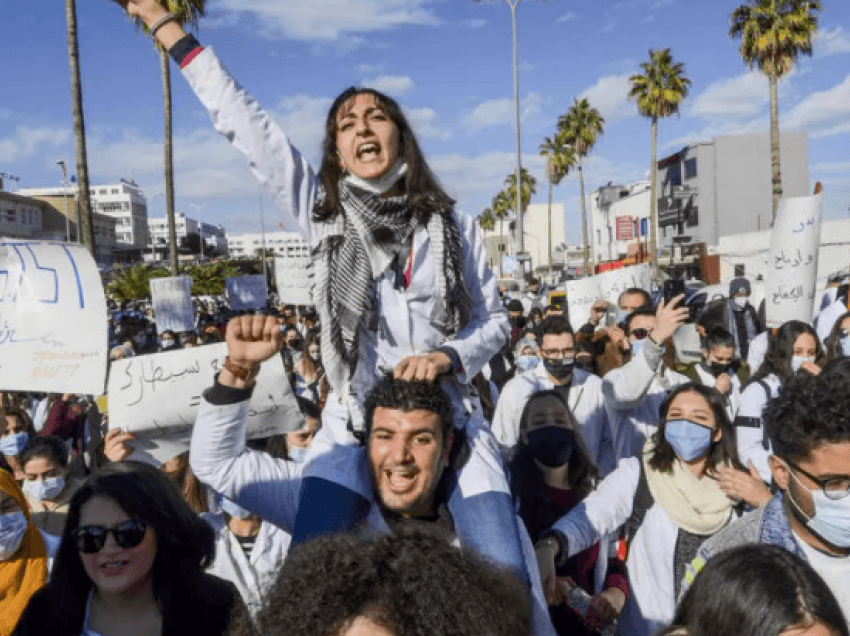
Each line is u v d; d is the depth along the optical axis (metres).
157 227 161.00
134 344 11.55
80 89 17.00
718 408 3.06
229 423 2.51
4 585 2.90
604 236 72.19
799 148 54.97
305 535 2.22
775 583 1.59
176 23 2.63
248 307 19.05
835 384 2.15
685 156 57.38
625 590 3.19
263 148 2.49
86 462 5.68
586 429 4.96
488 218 83.12
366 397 2.28
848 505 2.14
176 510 2.29
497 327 2.54
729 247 37.97
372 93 2.38
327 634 1.19
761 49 29.53
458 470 2.30
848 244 31.38
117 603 2.24
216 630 2.23
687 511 2.99
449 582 1.23
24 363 3.37
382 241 2.39
